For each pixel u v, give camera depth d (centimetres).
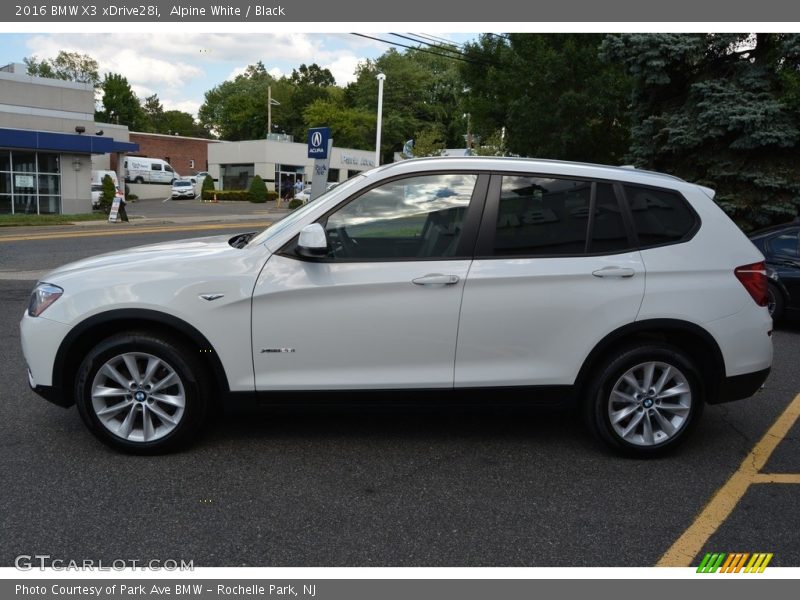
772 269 886
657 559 330
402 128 7631
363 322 413
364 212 423
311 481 401
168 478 400
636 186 437
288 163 5488
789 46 1283
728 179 1341
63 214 2862
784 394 596
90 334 422
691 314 426
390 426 491
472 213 423
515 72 2475
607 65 2323
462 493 391
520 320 420
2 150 2722
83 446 444
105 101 10238
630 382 434
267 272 411
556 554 333
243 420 496
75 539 335
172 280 408
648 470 429
